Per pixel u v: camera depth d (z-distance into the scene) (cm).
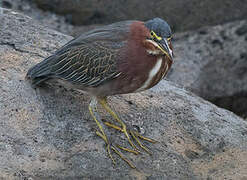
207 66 1661
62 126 1004
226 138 1093
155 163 994
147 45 972
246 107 1703
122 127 1052
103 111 1091
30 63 1121
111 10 1677
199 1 1659
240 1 1666
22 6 1694
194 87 1636
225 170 1015
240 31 1675
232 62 1670
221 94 1677
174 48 1669
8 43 1159
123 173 955
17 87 1042
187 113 1127
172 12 1667
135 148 1015
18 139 951
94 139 1001
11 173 891
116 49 988
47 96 1050
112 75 990
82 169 939
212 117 1145
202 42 1675
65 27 1694
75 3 1673
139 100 1134
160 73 1009
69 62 1016
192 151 1044
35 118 999
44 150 950
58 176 913
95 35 1018
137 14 1673
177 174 981
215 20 1680
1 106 996
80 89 1040
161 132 1066
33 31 1230
